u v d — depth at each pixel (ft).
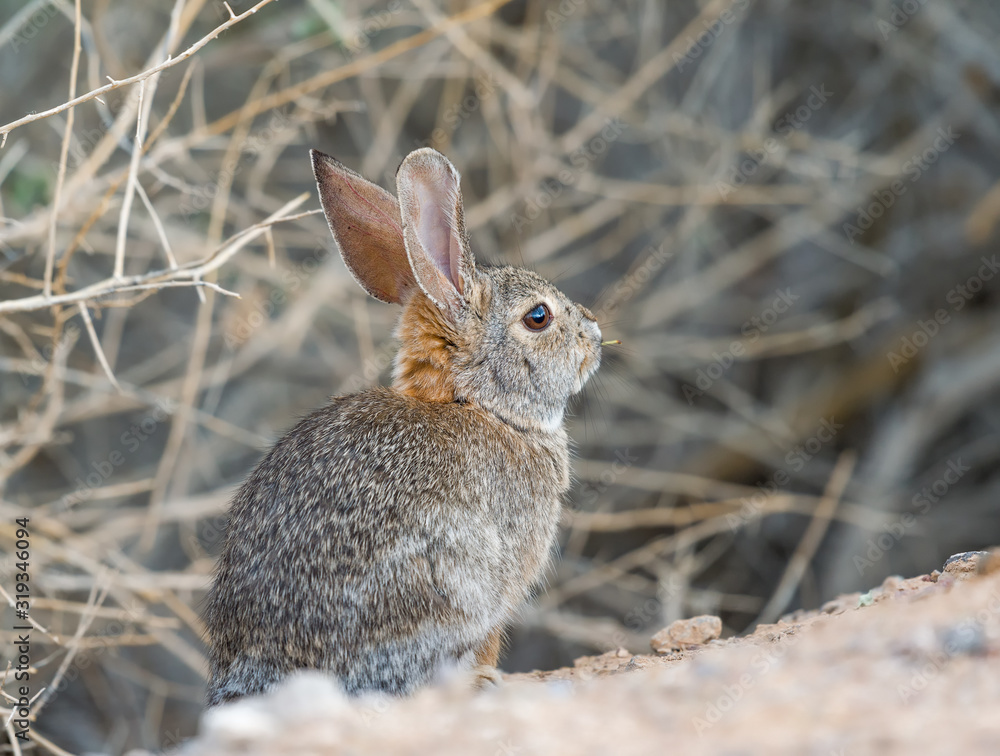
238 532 23.32
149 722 39.52
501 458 25.00
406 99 47.47
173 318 50.55
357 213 27.71
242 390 51.60
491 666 24.85
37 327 35.06
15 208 41.34
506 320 26.99
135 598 37.29
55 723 40.55
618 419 54.24
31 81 48.57
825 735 14.15
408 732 15.87
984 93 51.93
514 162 46.73
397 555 22.06
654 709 16.37
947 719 14.20
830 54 55.21
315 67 50.16
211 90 52.75
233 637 22.57
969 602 18.39
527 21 47.91
